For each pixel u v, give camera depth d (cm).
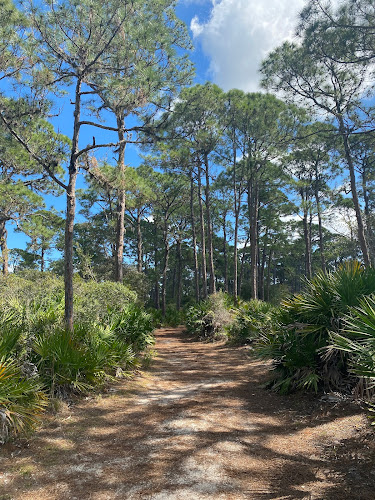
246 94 2047
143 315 1087
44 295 893
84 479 328
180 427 466
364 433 402
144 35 763
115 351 708
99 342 657
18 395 410
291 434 433
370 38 1164
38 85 762
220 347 1236
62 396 544
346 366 554
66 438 423
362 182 2344
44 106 780
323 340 558
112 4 738
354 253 2430
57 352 548
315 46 1283
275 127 2002
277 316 671
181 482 322
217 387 687
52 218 2275
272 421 486
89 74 792
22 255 3180
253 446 402
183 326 2320
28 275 1080
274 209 3075
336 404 508
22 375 476
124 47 761
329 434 416
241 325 1237
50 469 346
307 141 1948
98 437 432
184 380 761
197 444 409
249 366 865
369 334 375
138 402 586
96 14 739
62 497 296
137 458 374
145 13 800
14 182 1526
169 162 2148
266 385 653
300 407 530
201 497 296
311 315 584
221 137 2077
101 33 754
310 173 2822
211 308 1594
